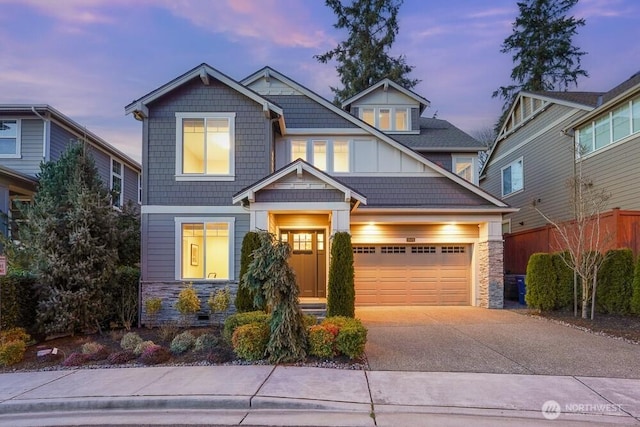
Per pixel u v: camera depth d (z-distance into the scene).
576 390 5.23
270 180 9.98
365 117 15.82
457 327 9.23
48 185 10.73
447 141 15.02
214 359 6.73
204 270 10.98
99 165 17.02
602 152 13.36
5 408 4.96
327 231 12.02
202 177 11.09
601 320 9.68
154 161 11.10
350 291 9.38
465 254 13.09
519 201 18.69
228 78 11.05
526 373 5.94
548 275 10.88
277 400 4.92
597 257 10.23
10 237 11.59
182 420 4.62
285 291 6.68
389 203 12.76
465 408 4.71
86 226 9.20
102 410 4.96
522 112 18.44
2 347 6.83
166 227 10.99
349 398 5.00
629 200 12.19
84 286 9.02
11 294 8.09
